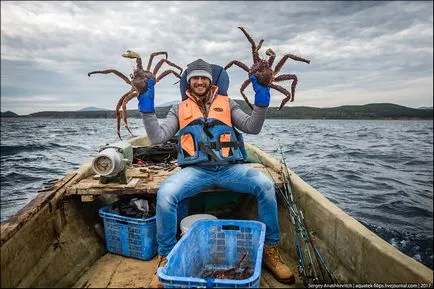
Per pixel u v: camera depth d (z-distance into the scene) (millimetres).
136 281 2443
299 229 2576
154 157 4434
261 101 2645
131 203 2994
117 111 2648
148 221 2736
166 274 1947
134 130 35844
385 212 6887
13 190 8234
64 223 2752
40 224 2379
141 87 2572
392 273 1770
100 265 2703
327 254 2486
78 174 3236
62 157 14344
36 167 11539
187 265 2336
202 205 3662
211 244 2641
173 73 2871
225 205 3742
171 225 2582
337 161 13703
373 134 41031
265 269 2592
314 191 2947
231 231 2600
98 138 26531
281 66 2617
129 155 3326
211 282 1779
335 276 2307
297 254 2699
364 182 9648
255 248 2557
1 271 1823
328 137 31078
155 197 3254
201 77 2902
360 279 2062
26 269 2086
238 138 3018
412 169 12742
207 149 2781
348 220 2318
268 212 2639
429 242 5434
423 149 21234
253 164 4074
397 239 5543
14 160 13227
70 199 2936
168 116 3027
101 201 3525
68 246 2621
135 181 3072
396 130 59031
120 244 2844
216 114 2891
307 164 12445
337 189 8680
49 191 2707
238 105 3100
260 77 2590
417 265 1672
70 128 52000
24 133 35312
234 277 2459
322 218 2607
